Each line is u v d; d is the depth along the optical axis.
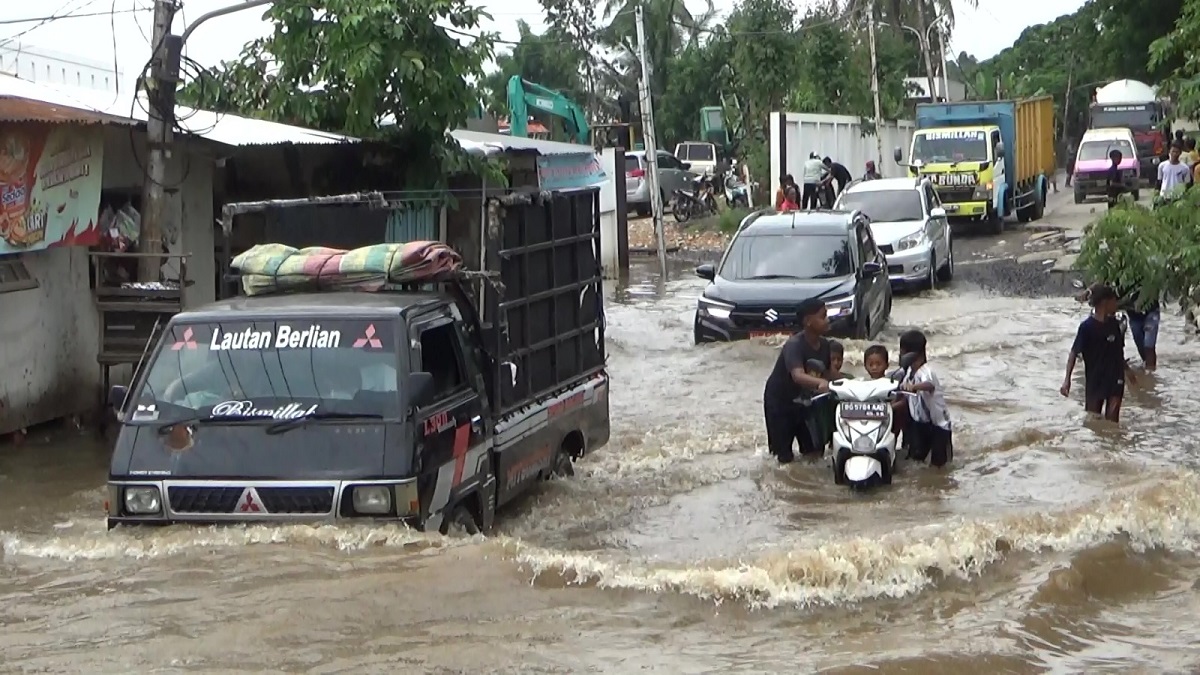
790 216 21.53
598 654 6.84
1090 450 12.94
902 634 7.37
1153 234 11.99
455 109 18.27
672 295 28.28
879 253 22.28
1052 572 8.41
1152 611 8.18
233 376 8.80
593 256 12.46
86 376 14.74
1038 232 39.50
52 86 17.45
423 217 13.95
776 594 7.85
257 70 19.53
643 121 32.50
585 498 11.37
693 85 64.06
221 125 17.06
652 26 63.94
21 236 13.20
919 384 12.27
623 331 22.34
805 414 12.75
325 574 7.66
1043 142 46.31
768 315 19.52
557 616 7.36
